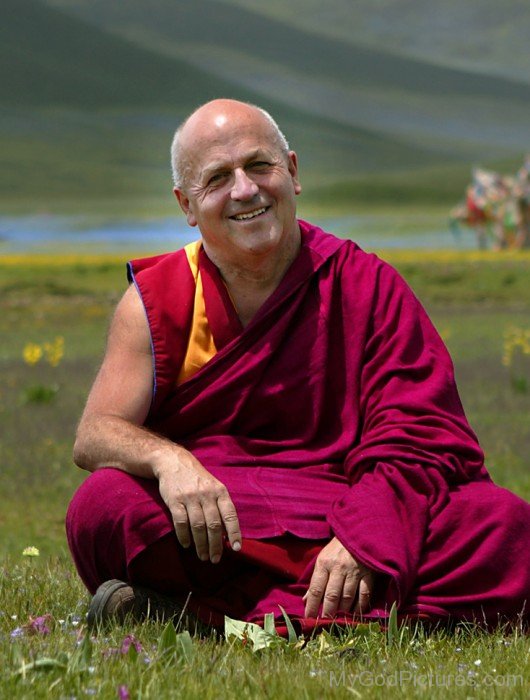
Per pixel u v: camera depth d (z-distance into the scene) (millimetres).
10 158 176750
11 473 13273
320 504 5859
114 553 5805
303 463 6043
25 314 34594
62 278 41562
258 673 4707
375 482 5805
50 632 5383
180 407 6180
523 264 44125
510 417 16078
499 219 62781
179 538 5609
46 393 17812
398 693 4555
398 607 5562
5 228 99250
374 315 6188
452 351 24172
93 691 4355
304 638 5434
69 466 13719
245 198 6004
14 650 4770
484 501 5797
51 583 6754
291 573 5715
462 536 5738
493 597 5680
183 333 6172
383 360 6113
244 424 6156
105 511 5777
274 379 6113
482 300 38062
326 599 5570
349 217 115625
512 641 5387
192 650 4910
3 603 6141
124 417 6102
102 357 6367
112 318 6312
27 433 15453
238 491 5793
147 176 178375
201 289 6211
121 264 45062
